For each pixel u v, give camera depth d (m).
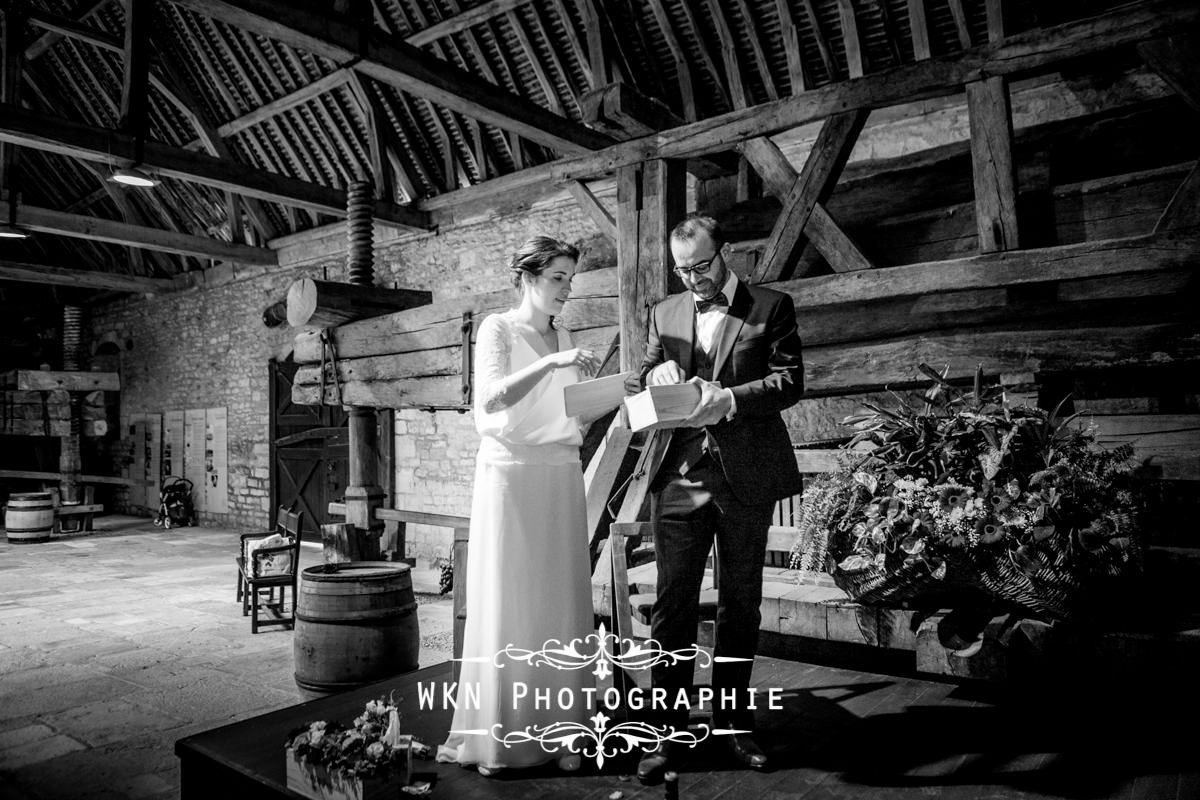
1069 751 2.37
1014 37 3.43
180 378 12.81
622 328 4.31
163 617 6.08
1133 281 3.32
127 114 6.71
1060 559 2.40
